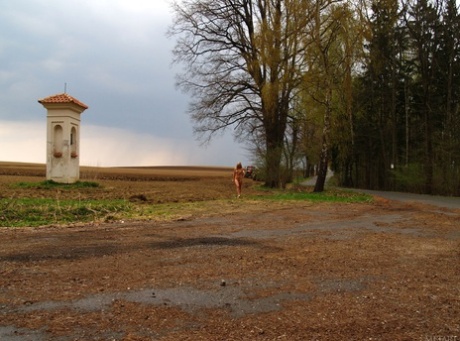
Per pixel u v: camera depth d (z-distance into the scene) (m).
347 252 8.45
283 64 29.58
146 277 6.36
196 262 7.40
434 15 32.03
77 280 6.15
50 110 28.33
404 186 35.38
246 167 61.41
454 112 31.17
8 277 6.25
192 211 15.77
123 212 14.98
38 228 11.24
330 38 26.84
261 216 14.52
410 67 37.16
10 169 65.25
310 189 32.91
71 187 27.05
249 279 6.34
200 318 4.70
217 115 34.28
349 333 4.30
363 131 41.88
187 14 34.25
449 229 11.88
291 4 27.64
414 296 5.57
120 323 4.51
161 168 128.88
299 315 4.82
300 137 33.91
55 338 4.09
